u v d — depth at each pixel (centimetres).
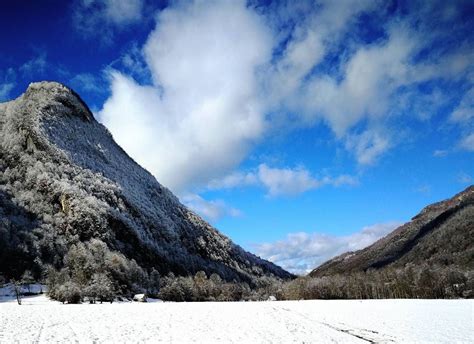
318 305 7325
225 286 16050
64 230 17088
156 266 19625
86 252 13900
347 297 12619
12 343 2586
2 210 15550
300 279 15150
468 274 11950
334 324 4212
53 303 8612
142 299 11250
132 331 3294
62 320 3941
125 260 14525
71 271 12475
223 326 3806
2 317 4084
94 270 11738
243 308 6144
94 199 19275
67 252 14925
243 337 3164
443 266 16162
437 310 6081
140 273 14538
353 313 5588
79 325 3581
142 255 19375
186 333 3294
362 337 3341
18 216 16150
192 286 14350
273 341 3011
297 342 2994
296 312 5700
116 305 6981
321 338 3228
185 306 6575
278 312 5569
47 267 12812
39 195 18600
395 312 5738
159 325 3731
